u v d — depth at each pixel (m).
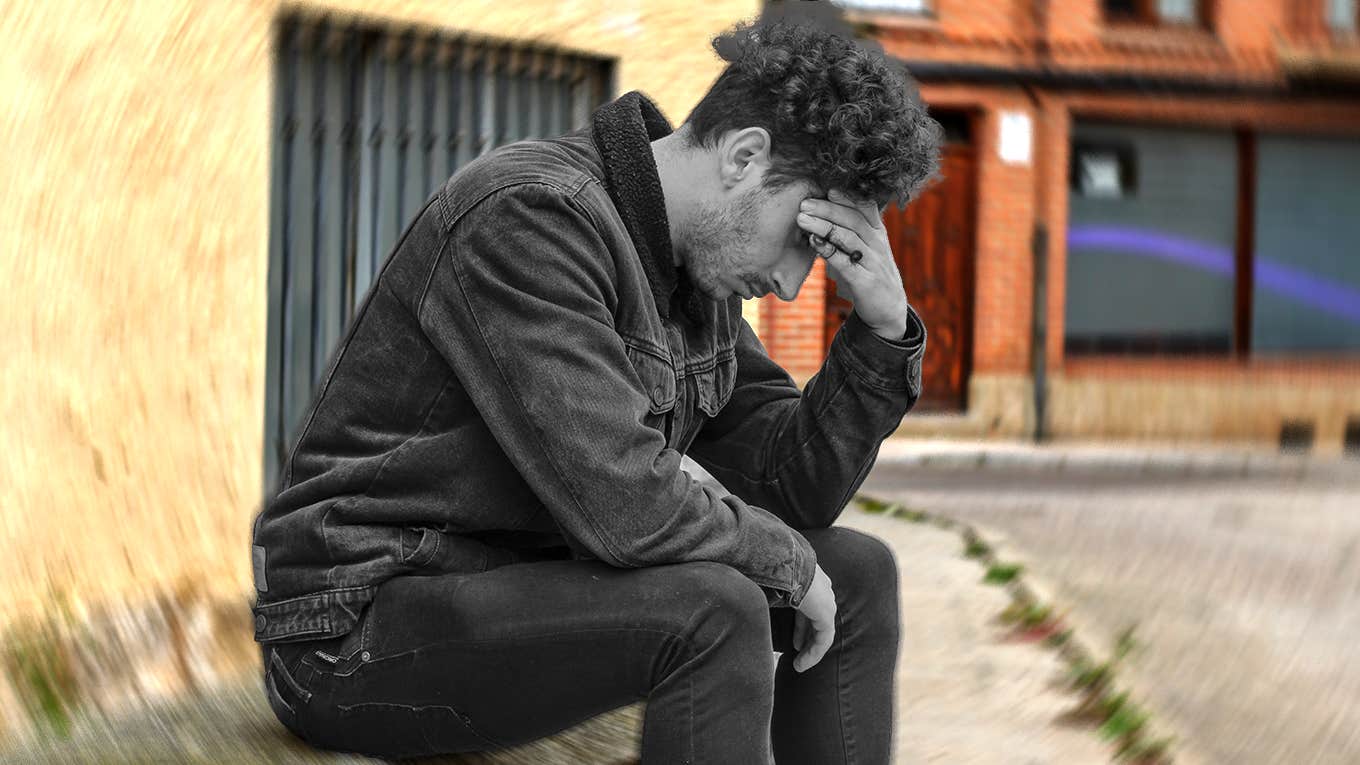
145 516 3.16
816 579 1.92
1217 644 4.74
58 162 2.96
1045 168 13.92
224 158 3.34
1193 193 14.88
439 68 4.11
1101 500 9.12
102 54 3.04
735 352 2.28
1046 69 13.76
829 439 2.16
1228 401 14.49
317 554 1.89
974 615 4.47
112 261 3.10
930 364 13.79
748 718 1.74
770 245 1.93
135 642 2.94
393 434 1.91
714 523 1.81
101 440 3.07
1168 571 6.27
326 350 3.90
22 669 2.66
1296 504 9.18
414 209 4.07
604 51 4.45
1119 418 14.11
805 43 1.88
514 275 1.79
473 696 1.83
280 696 2.01
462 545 1.89
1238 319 15.10
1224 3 14.58
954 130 13.88
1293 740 3.61
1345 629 5.09
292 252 3.80
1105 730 3.20
